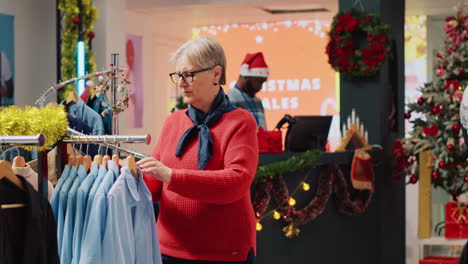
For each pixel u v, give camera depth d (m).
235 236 2.34
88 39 5.91
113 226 2.02
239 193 2.27
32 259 1.73
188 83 2.33
